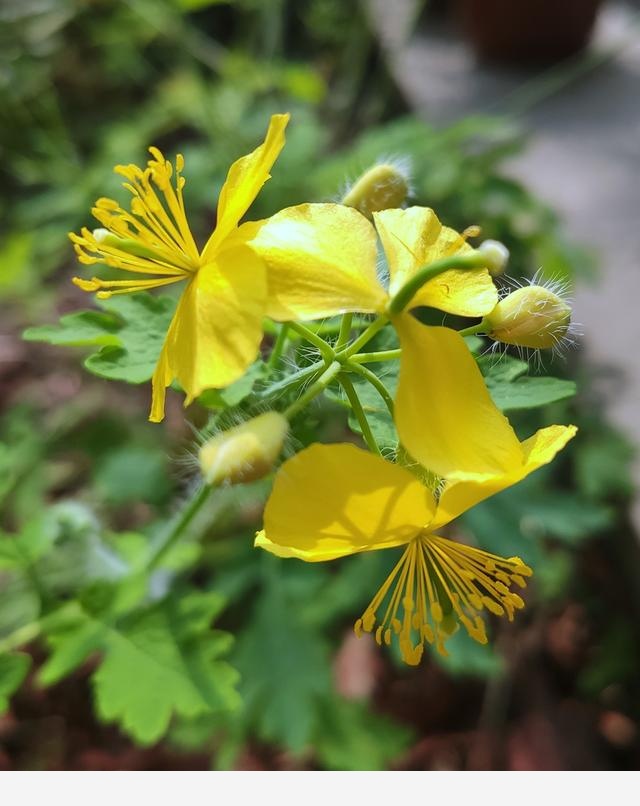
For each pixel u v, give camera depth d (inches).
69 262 7.1
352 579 4.3
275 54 8.7
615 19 10.4
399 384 1.9
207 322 2.0
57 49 8.4
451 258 1.9
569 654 5.0
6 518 4.9
